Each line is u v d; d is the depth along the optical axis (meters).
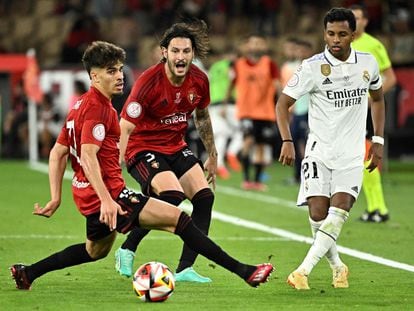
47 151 66.00
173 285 23.05
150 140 26.12
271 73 52.53
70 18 78.00
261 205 45.12
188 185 26.08
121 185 23.11
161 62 25.67
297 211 42.88
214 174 27.30
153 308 22.23
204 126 27.00
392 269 28.38
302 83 24.95
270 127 52.41
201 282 25.77
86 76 62.06
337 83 24.80
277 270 28.20
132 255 26.20
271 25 74.94
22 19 78.44
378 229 37.09
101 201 22.33
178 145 26.38
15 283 25.25
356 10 36.62
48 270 24.27
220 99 57.31
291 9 75.38
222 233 35.97
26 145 66.69
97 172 22.39
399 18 70.38
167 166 25.88
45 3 79.06
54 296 23.69
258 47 52.75
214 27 73.94
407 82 63.00
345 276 25.34
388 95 62.41
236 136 58.66
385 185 54.28
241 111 52.19
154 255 30.66
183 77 25.55
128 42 74.69
